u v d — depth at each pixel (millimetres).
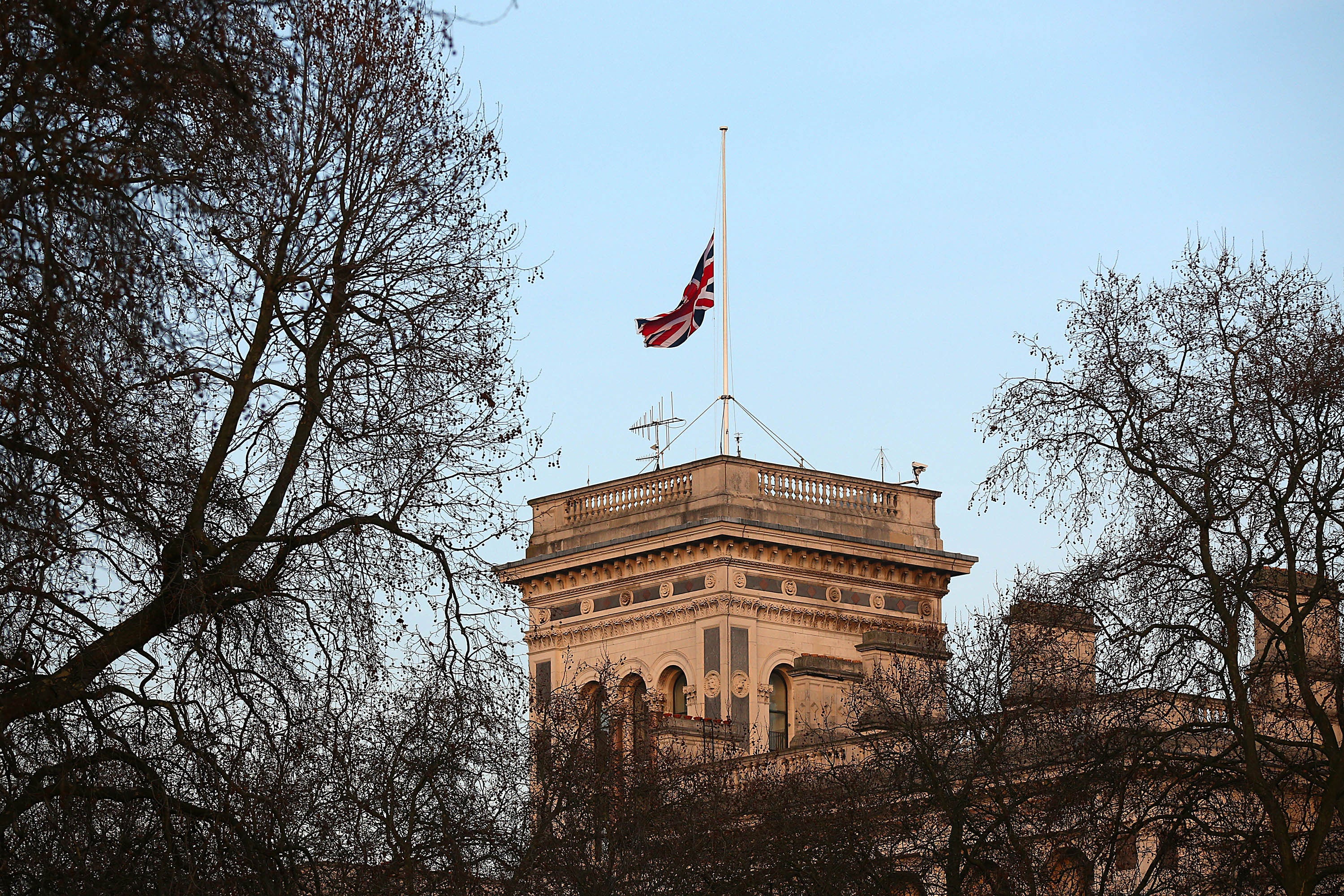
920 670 90688
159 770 43406
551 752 70750
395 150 49375
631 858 66812
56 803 41875
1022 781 66000
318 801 50094
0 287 38938
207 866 43156
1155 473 56938
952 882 59750
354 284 48281
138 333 39531
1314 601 54625
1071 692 59156
